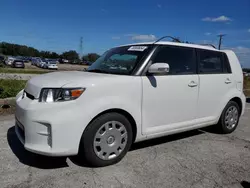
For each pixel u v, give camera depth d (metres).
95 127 3.08
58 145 2.88
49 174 3.04
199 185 2.92
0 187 2.72
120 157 3.40
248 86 15.09
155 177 3.06
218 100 4.62
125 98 3.29
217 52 4.71
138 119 3.46
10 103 6.47
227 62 4.87
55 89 2.93
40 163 3.32
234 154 3.92
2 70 14.83
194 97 4.14
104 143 3.20
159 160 3.56
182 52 4.08
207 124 4.52
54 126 2.83
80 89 2.95
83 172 3.11
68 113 2.88
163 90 3.68
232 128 5.06
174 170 3.27
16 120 3.40
